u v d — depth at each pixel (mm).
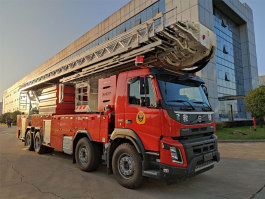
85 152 5750
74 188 4367
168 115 3824
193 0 18109
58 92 7855
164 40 4359
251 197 3904
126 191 4203
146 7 22047
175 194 4055
